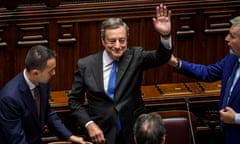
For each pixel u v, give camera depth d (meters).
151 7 12.46
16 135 9.20
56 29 12.31
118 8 12.37
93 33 12.46
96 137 9.82
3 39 12.20
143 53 9.88
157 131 7.59
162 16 9.48
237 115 9.59
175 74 12.85
